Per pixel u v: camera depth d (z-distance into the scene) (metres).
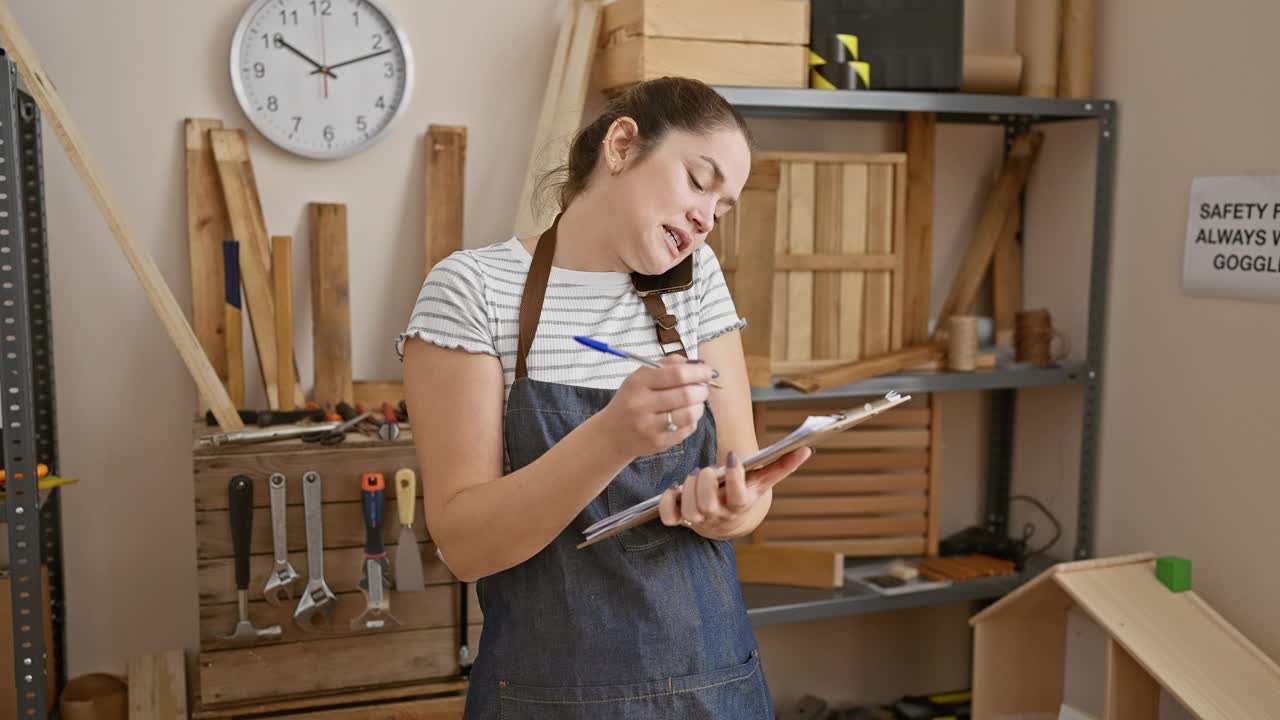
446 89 2.44
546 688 1.30
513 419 1.31
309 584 2.04
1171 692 1.90
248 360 2.38
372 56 2.36
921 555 2.71
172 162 2.29
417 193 2.45
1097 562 2.17
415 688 2.13
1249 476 2.17
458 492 1.25
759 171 2.30
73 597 2.34
